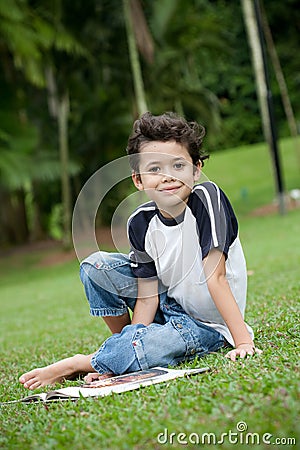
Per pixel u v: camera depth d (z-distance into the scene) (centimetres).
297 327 445
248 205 2156
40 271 1788
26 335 734
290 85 3106
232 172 2683
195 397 309
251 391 303
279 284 751
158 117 388
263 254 1205
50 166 1933
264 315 523
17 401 369
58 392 355
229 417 278
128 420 296
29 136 1894
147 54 1859
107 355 387
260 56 1834
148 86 2048
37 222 2361
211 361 380
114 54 1966
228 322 388
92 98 2044
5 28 1650
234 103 3183
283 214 1872
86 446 275
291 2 2970
